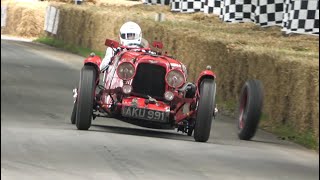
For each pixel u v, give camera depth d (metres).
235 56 43.34
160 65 30.22
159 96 30.31
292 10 52.16
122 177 21.22
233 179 22.27
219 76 45.69
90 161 23.31
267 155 27.75
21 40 92.56
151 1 89.44
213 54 46.84
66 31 85.25
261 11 60.06
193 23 64.50
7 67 56.38
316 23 51.16
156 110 29.55
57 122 32.62
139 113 29.52
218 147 28.47
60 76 53.66
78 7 85.56
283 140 33.53
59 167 22.09
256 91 31.20
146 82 30.22
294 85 34.91
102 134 29.23
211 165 24.28
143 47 32.97
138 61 30.22
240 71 42.81
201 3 79.00
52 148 25.17
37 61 63.72
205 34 51.25
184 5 80.12
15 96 40.97
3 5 105.00
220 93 45.47
